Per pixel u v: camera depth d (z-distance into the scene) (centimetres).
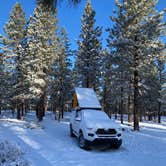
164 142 1602
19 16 3444
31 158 1015
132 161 1062
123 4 2517
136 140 1636
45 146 1315
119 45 2409
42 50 3161
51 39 3409
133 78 2488
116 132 1331
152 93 4234
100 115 1503
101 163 1006
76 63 3394
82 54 3344
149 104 4759
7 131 1788
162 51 2341
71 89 4175
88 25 3372
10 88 3409
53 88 4206
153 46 2305
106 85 3769
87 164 980
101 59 3328
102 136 1299
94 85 3519
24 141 1409
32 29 3222
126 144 1483
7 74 3453
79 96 1755
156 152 1273
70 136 1702
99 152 1252
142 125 3372
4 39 3347
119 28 2550
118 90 3556
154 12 2447
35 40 3186
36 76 3091
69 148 1308
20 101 3322
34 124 2186
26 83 3184
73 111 1752
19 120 3088
